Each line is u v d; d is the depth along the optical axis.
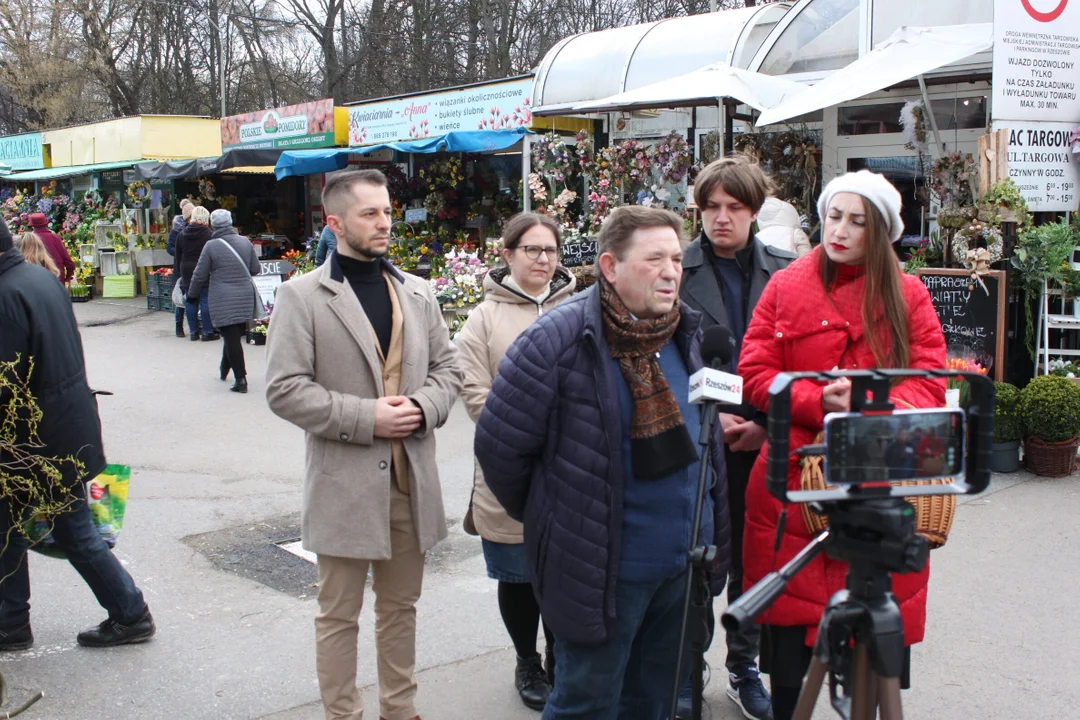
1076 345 7.16
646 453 2.51
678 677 2.34
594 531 2.49
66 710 3.54
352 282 3.24
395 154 15.08
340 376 3.15
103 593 3.99
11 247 3.71
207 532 5.63
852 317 2.83
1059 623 4.20
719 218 3.46
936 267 7.33
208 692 3.68
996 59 6.59
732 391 2.38
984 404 1.91
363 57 28.36
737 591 3.57
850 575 1.96
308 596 4.66
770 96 8.63
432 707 3.62
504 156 14.30
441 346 3.42
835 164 9.21
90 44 30.02
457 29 27.61
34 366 3.68
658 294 2.48
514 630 3.62
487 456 2.60
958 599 4.46
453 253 10.84
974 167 7.57
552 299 3.79
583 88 11.25
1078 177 6.97
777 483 1.84
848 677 1.99
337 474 3.12
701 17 10.73
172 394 9.75
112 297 18.94
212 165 15.03
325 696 3.20
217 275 9.69
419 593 3.36
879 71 7.23
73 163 22.02
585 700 2.62
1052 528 5.35
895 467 1.84
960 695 3.62
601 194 10.45
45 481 3.76
